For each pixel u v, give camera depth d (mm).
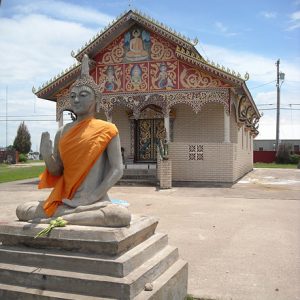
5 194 16938
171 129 23062
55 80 21109
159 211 12000
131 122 23922
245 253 7383
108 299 3863
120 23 20344
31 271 4227
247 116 27016
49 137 4934
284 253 7383
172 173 20094
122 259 4070
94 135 4801
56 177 5121
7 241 4648
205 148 19859
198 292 5504
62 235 4320
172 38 19953
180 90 20391
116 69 21281
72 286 4039
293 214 11469
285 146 51000
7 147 66938
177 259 5199
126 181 19797
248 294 5453
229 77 19328
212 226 9758
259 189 17938
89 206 4594
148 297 3957
